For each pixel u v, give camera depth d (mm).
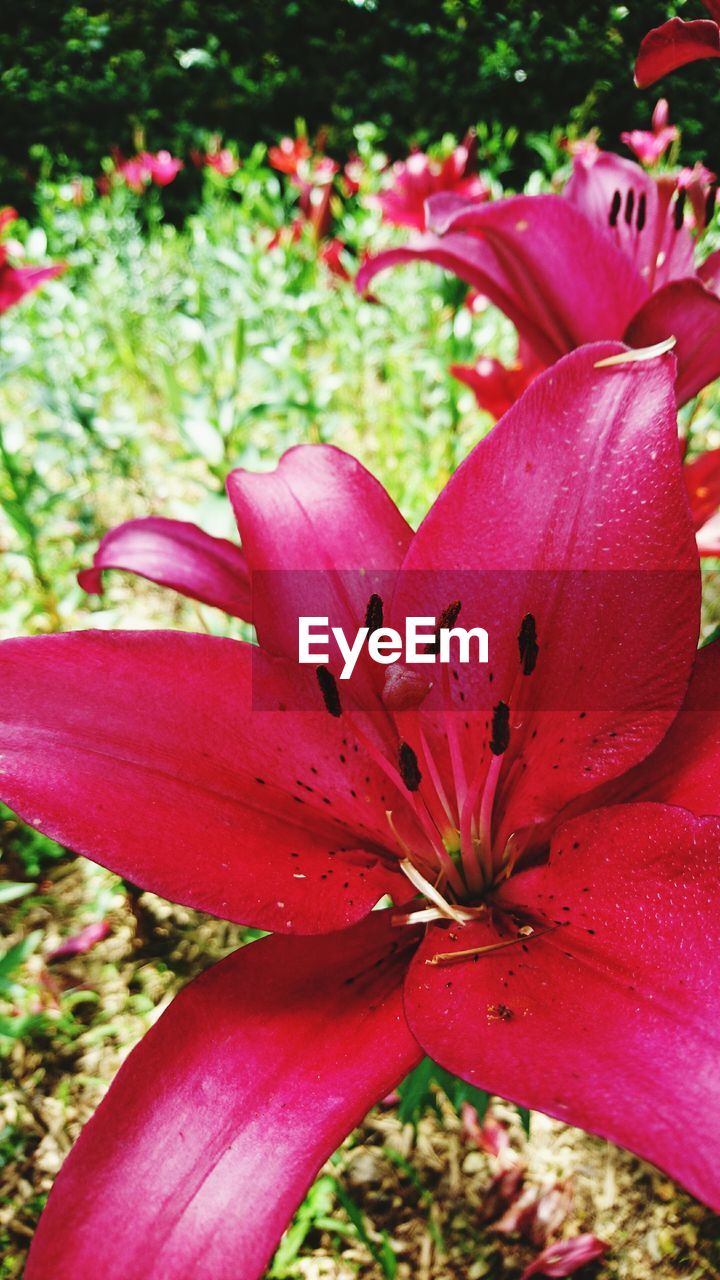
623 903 194
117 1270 159
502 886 222
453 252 301
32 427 940
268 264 880
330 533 243
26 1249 448
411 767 211
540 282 288
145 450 876
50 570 710
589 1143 477
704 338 258
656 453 203
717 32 223
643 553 204
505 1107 489
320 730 225
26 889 481
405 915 222
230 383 851
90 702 207
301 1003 198
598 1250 425
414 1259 443
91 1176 168
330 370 910
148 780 200
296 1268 442
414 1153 477
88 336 876
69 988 545
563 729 215
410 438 801
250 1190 166
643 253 319
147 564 288
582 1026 178
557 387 208
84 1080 509
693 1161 148
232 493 242
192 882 191
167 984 546
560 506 211
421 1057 188
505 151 906
